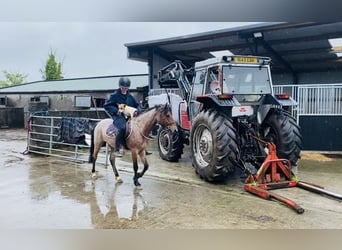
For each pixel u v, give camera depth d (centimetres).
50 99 1223
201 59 1038
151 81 914
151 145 739
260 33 703
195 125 413
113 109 391
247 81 427
